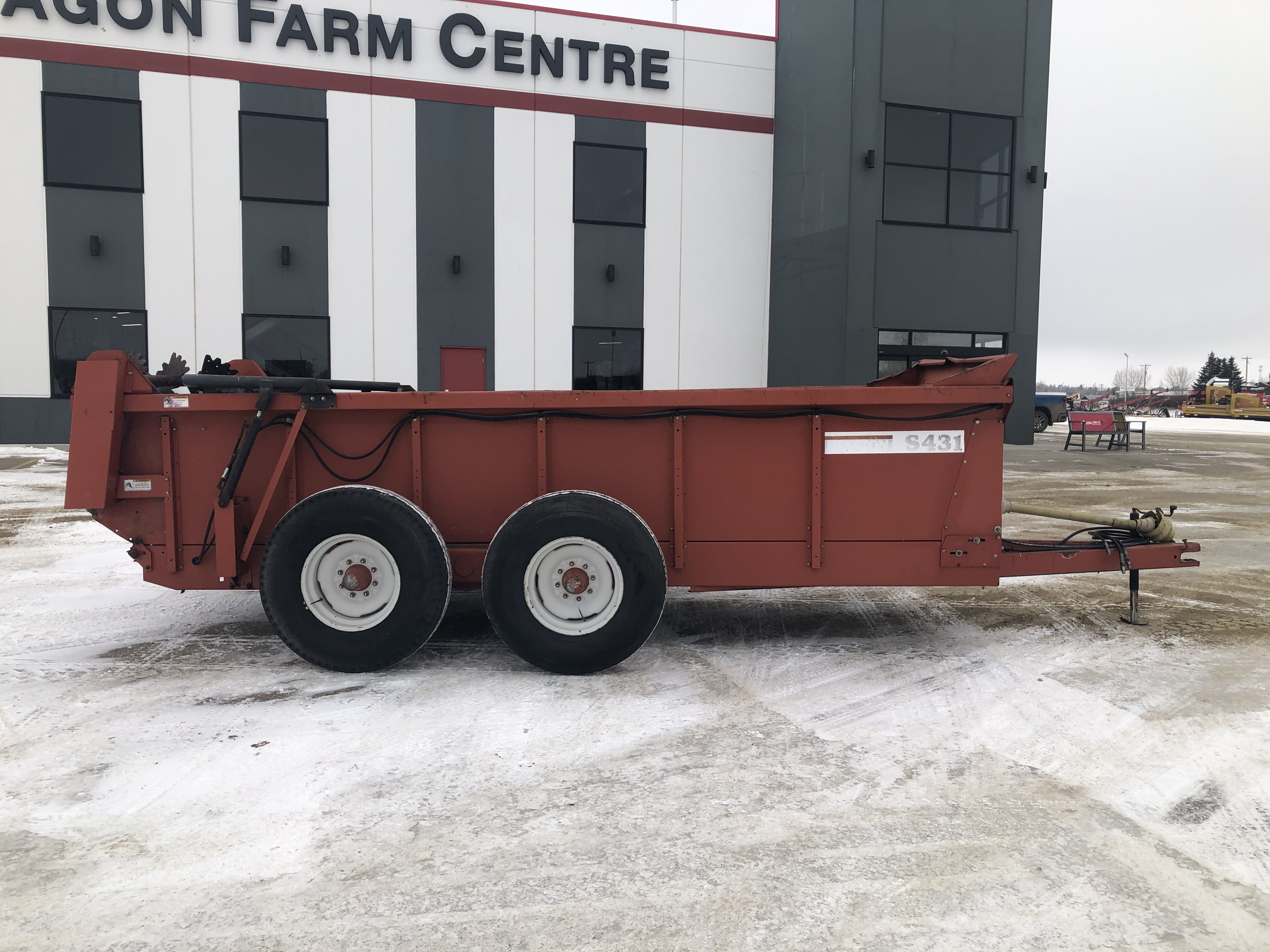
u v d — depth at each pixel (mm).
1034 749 3191
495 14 15531
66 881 2262
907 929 2078
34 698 3670
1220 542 7887
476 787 2838
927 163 16203
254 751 3107
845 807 2713
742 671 4121
